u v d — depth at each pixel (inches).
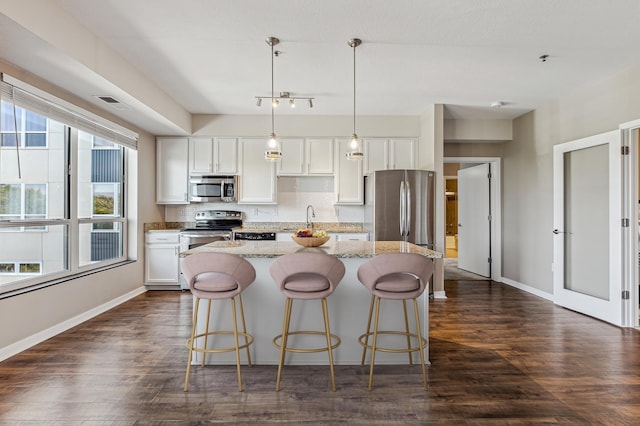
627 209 143.6
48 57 104.3
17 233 120.0
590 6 99.6
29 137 124.5
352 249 112.7
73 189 147.1
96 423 79.0
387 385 96.7
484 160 235.3
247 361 110.2
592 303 155.9
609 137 147.7
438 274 192.2
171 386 95.4
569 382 97.7
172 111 181.8
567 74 148.8
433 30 113.2
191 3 97.9
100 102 147.8
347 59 134.8
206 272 92.1
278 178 223.3
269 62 137.0
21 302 116.5
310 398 89.9
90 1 96.6
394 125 212.5
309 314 111.2
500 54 130.2
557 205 176.1
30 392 91.6
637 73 137.7
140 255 196.1
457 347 122.9
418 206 188.1
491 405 86.6
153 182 210.4
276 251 106.8
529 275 206.1
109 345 122.5
